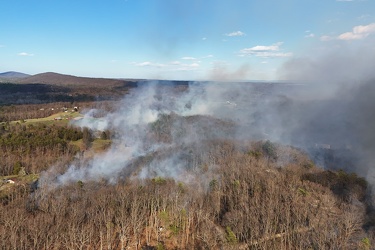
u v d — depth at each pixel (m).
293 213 114.69
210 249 96.81
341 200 129.62
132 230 107.69
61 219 101.00
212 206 123.12
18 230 95.00
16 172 146.25
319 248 90.56
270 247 96.38
